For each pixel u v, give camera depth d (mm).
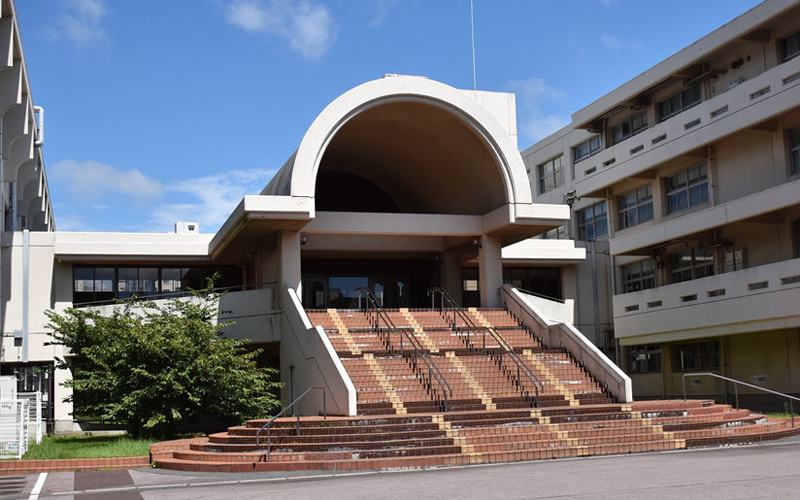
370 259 33969
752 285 28672
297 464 15391
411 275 34438
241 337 26906
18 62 26781
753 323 28531
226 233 27703
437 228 28156
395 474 14461
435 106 26203
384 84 25641
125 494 12883
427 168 30531
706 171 33031
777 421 20328
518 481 12445
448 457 15750
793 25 28703
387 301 33938
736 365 31922
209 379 21562
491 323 26828
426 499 10844
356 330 25062
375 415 19047
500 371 22750
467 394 21172
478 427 17594
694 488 10930
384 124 27781
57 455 18047
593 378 22688
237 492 12531
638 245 34438
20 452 18203
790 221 29141
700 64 33094
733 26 29922
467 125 26641
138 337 21391
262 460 15992
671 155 32812
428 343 24688
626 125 38500
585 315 37406
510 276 36688
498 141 26812
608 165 37688
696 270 33906
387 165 31828
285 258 25891
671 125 33062
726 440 17391
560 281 37469
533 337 25984
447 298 28344
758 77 28438
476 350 24203
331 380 20219
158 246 31234
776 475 11930
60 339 23859
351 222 27344
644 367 37750
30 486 14375
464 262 34625
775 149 29219
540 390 21844
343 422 17672
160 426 22219
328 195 33656
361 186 34406
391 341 24531
